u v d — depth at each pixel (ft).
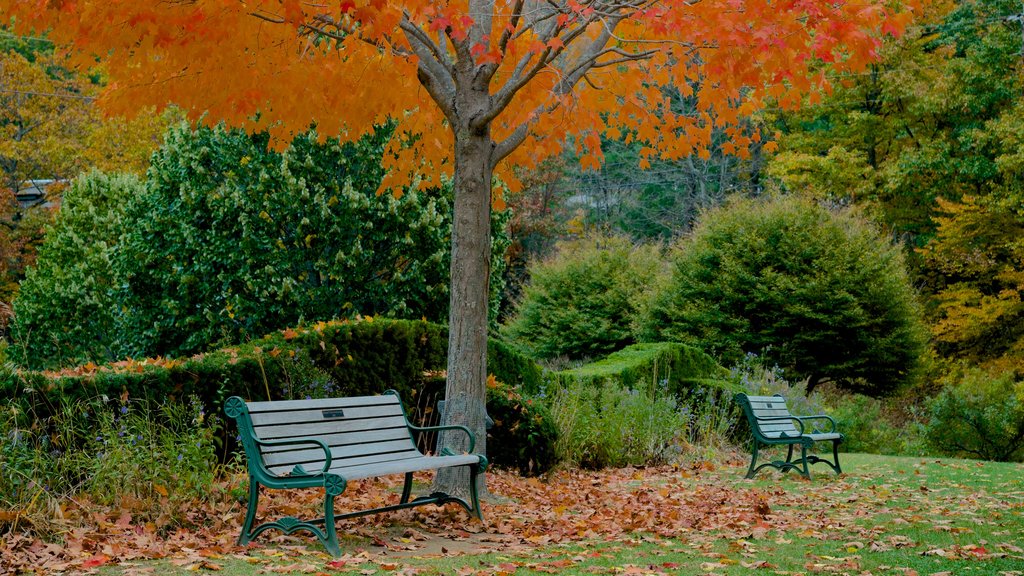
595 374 40.60
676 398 43.88
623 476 30.48
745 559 15.72
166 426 22.33
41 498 16.87
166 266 39.45
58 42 21.61
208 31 20.79
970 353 76.07
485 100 21.86
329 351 28.04
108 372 22.41
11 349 50.37
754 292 61.11
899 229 88.07
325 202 38.37
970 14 86.89
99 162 94.79
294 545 15.75
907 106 83.51
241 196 37.91
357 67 23.76
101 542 15.31
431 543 16.80
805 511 22.00
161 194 39.47
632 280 78.33
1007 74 79.51
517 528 18.88
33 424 19.62
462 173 21.84
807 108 87.61
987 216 72.08
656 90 26.58
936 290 84.12
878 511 21.97
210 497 18.89
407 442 18.99
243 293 38.27
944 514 21.38
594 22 23.29
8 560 13.85
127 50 22.31
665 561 15.42
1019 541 17.58
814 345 61.77
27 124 101.91
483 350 21.86
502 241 46.32
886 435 57.52
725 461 36.06
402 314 39.96
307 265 39.17
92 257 54.08
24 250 91.50
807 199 66.13
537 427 28.40
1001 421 52.47
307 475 15.28
